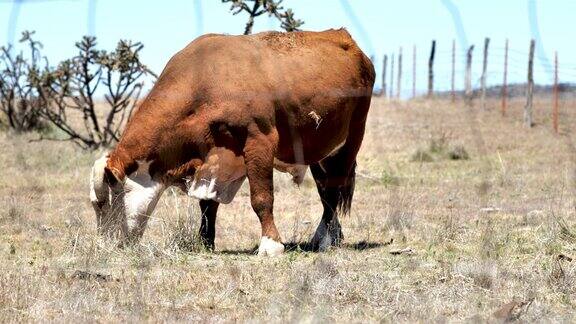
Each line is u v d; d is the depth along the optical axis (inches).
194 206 646.5
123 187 573.9
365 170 1067.9
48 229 676.7
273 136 586.6
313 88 613.3
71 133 1191.6
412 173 1050.1
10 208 732.0
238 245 645.9
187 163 584.4
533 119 1812.3
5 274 510.0
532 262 536.1
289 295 458.0
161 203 764.6
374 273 510.9
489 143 1382.9
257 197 581.9
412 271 523.8
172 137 577.6
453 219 706.8
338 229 642.2
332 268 507.8
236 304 450.9
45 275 509.0
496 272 498.6
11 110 1365.7
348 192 682.2
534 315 425.1
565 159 1144.8
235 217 755.4
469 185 933.2
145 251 561.3
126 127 588.7
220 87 577.3
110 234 574.6
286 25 808.9
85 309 435.8
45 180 943.0
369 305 445.4
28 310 434.3
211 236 612.1
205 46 588.1
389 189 914.1
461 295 461.4
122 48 1113.4
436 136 1499.8
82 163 1080.8
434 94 2137.1
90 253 546.6
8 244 623.5
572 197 845.8
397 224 691.4
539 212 738.2
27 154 1090.1
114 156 577.3
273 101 587.5
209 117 575.5
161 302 451.2
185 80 581.6
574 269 505.7
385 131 1595.7
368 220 721.6
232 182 589.9
